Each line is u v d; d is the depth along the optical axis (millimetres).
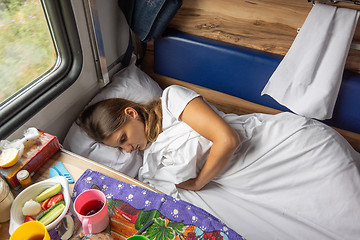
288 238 1090
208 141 1186
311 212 1085
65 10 1100
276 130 1191
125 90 1477
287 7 1316
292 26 1357
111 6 1424
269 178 1167
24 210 744
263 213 1174
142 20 1438
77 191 860
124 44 1623
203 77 1650
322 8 1230
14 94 1071
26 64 1102
